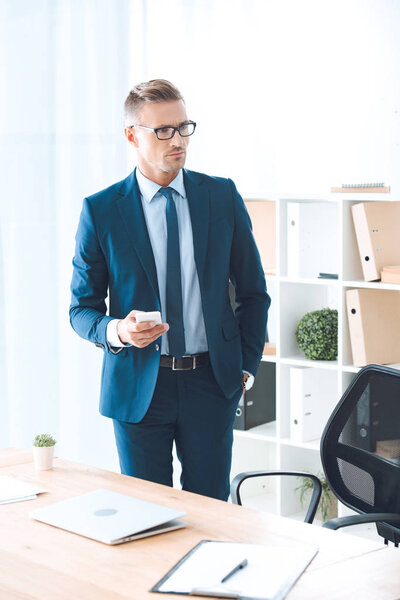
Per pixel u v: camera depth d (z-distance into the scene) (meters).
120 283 2.47
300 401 3.53
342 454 2.35
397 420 2.21
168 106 2.36
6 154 3.60
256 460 3.96
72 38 3.68
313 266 3.59
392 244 3.37
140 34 3.86
